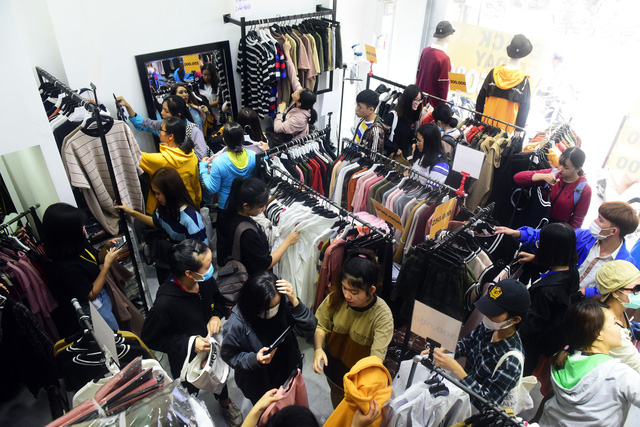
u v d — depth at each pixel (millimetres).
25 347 2463
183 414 1412
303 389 2033
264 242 2881
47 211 2436
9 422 2773
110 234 3734
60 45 3797
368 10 6609
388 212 2844
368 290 2096
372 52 4781
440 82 5195
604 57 4648
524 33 5223
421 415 1741
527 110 4680
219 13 4789
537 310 2504
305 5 5695
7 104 2521
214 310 2568
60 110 3436
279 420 1445
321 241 2961
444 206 2605
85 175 3445
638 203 3982
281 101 5348
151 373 1508
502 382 1872
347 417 1683
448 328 1705
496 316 1871
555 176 3465
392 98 4938
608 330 2176
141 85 4430
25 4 3639
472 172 3207
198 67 4785
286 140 4805
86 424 1329
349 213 2945
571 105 5027
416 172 3420
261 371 2221
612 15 4465
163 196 2990
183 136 3623
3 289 2326
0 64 2422
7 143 2600
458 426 1665
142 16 4215
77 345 2010
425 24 6309
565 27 4848
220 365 2252
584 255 3045
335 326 2367
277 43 4941
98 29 3980
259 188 2777
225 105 5117
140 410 1403
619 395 1915
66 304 2711
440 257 2516
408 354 2896
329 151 4324
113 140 3518
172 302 2279
